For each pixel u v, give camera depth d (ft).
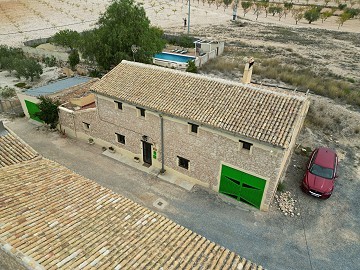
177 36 182.19
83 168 72.74
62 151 79.46
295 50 171.53
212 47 152.25
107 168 72.95
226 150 58.23
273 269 48.65
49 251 29.84
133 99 65.72
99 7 299.17
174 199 63.21
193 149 63.05
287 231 55.67
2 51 146.82
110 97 69.21
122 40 112.37
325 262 50.03
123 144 76.02
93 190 42.88
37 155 50.80
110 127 75.72
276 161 53.31
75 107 86.38
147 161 74.23
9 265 30.96
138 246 33.42
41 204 37.42
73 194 41.11
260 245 52.80
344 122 91.40
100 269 28.94
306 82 115.75
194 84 65.51
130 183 67.82
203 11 305.73
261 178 56.75
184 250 34.04
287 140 50.44
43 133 88.48
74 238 32.58
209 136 58.95
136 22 115.34
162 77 69.62
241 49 170.09
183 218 58.34
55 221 34.60
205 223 57.31
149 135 68.80
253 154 55.16
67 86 101.40
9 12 268.21
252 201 60.70
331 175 64.23
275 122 53.72
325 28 244.63
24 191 39.40
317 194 62.23
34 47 167.53
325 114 95.40
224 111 57.93
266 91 59.36
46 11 277.03
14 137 53.26
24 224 32.86
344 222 57.93
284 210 60.13
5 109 101.04
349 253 51.72
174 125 62.85
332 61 152.46
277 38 201.77
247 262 33.65
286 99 57.11
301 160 75.82
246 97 59.41
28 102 93.35
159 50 129.18
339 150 80.18
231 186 61.98
